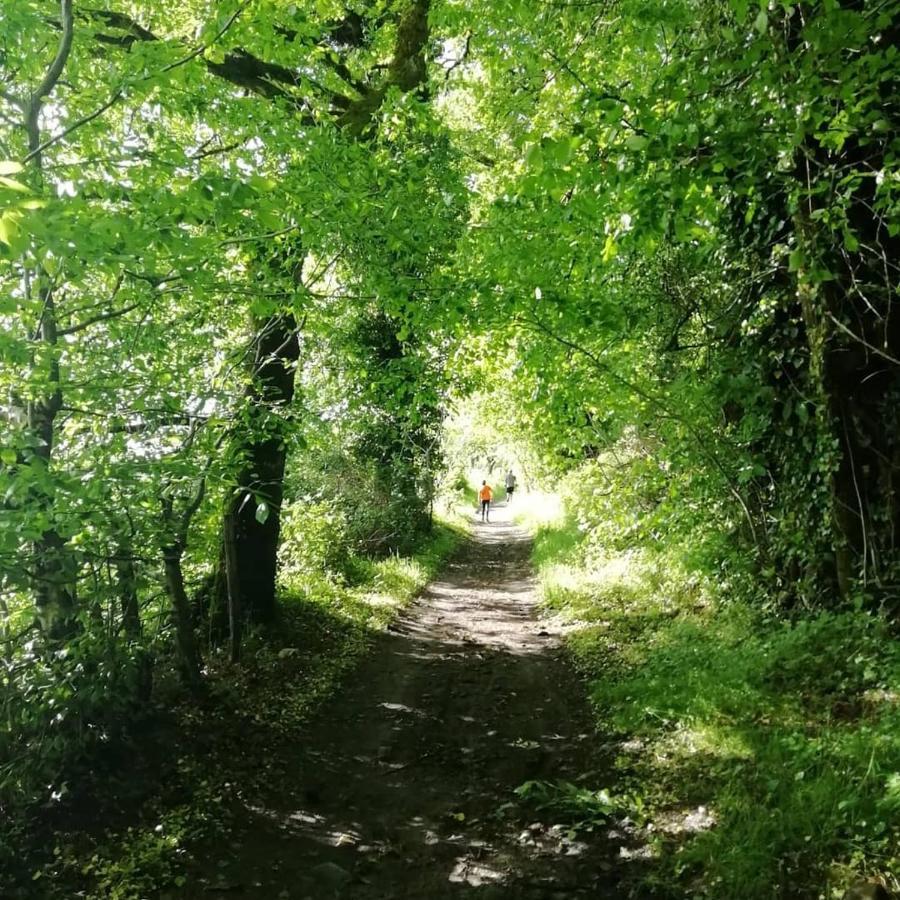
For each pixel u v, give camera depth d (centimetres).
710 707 596
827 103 476
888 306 615
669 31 768
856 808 409
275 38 668
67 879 426
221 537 822
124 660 533
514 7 733
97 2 725
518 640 1008
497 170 1042
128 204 440
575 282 838
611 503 1165
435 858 460
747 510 823
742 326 776
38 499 440
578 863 444
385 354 1323
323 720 700
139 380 575
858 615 633
